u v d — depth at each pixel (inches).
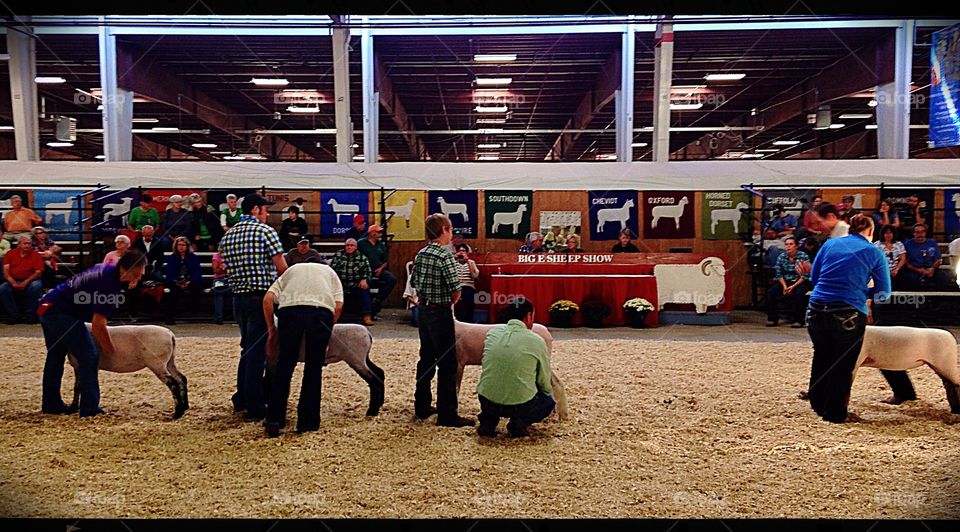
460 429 223.6
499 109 964.6
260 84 837.2
